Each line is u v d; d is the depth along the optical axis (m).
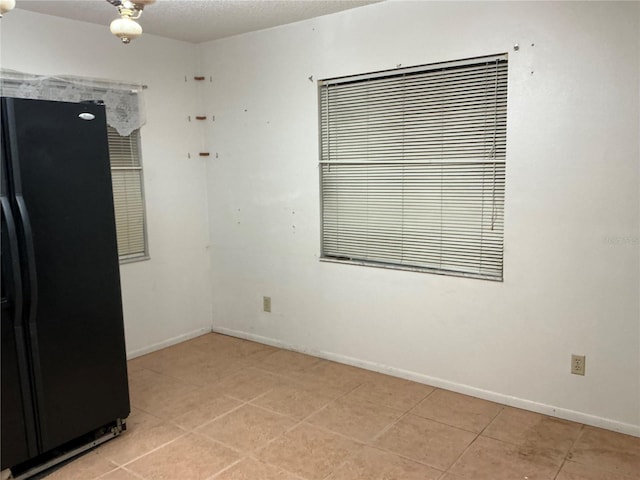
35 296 2.28
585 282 2.67
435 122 3.09
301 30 3.53
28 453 2.34
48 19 3.24
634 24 2.38
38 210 2.30
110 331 2.63
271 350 4.01
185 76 4.10
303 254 3.80
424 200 3.21
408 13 3.05
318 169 3.62
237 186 4.11
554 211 2.71
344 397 3.15
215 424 2.84
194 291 4.33
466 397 3.12
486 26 2.79
